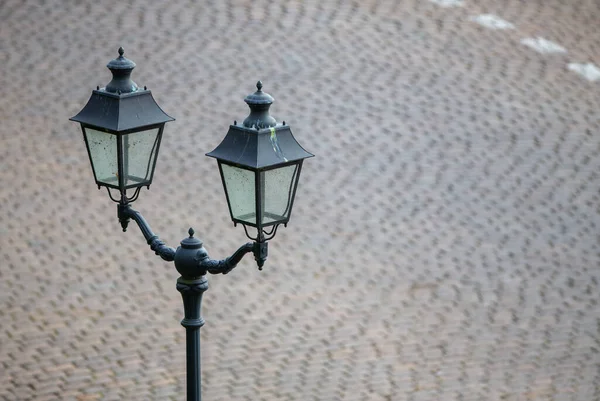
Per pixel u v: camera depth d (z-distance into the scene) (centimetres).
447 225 3203
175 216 3181
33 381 2353
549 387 2431
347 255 3020
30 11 4353
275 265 2955
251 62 4062
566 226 3225
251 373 2441
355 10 4522
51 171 3416
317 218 3212
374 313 2733
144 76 3919
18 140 3578
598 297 2853
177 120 3697
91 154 1548
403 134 3706
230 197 1431
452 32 4409
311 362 2500
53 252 2970
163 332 2602
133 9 4397
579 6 4741
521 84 4081
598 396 2400
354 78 4022
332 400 2336
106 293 2775
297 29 4319
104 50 4094
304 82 3962
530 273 2961
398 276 2922
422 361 2520
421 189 3397
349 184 3406
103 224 3134
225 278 2880
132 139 1523
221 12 4409
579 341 2639
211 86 3894
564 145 3703
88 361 2453
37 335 2552
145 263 2942
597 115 3909
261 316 2698
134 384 2369
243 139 1395
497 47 4331
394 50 4238
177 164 3472
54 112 3744
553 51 4341
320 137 3647
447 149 3634
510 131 3769
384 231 3156
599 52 4375
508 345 2606
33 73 3950
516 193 3400
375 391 2383
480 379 2453
